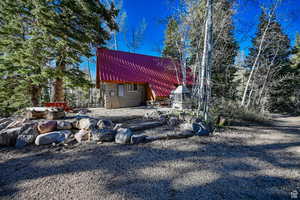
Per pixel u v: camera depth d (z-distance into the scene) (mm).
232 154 3602
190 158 3334
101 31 9891
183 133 4754
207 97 5934
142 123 5469
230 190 2268
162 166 2955
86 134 4199
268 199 2090
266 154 3635
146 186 2324
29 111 5023
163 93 12070
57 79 9641
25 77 8461
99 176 2570
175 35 11227
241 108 8492
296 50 15180
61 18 7996
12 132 3830
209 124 5855
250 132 5719
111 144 4016
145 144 4066
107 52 13547
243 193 2203
